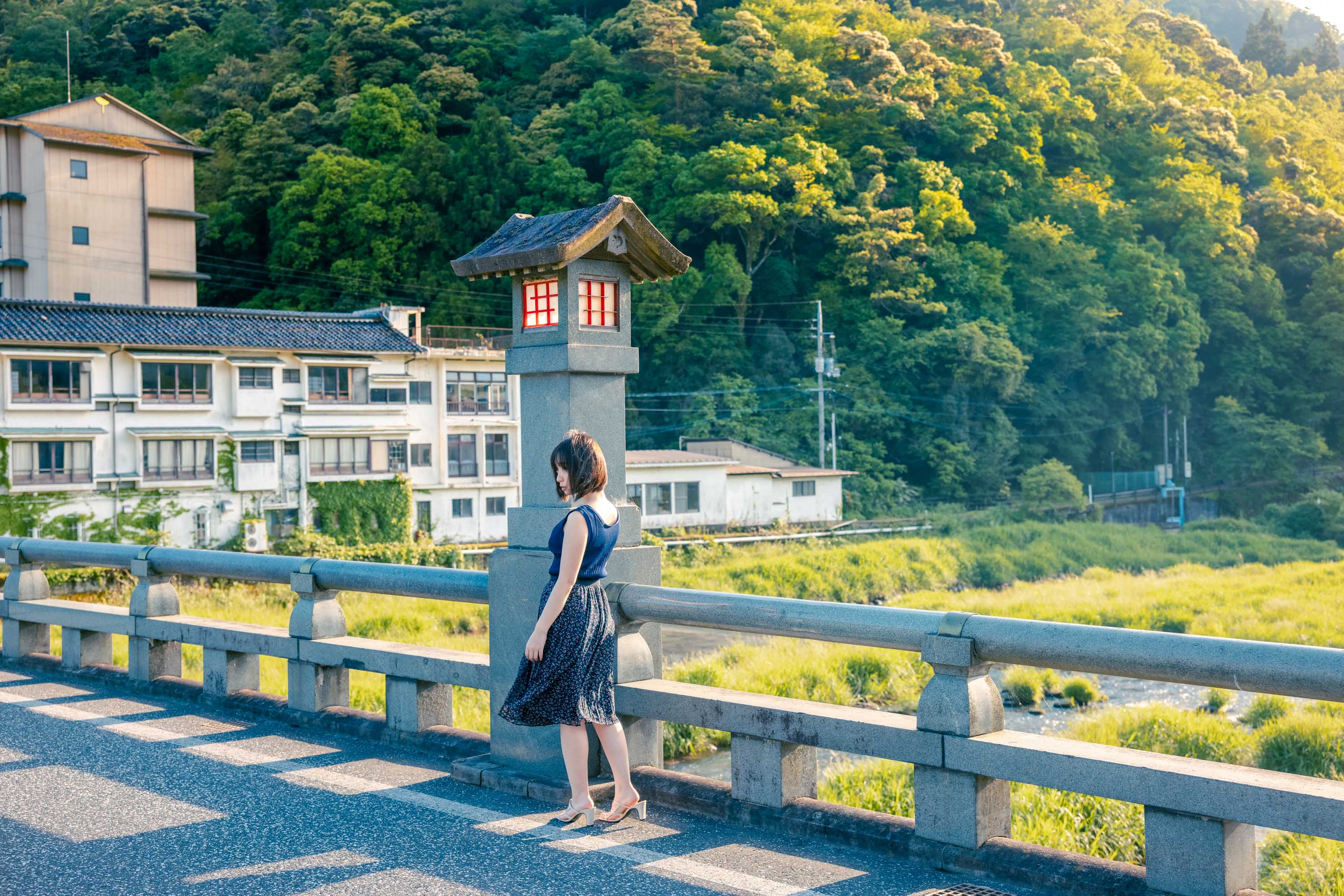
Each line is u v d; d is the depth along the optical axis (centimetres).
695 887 327
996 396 6431
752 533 4244
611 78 7231
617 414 434
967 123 7381
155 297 4447
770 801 388
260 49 7931
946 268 6631
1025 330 6638
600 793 408
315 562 549
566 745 387
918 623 353
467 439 3706
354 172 6016
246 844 370
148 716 582
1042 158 7731
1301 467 7062
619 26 7244
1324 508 5616
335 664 537
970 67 8188
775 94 7075
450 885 330
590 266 420
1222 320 7444
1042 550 4300
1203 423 7481
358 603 2402
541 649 377
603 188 6469
